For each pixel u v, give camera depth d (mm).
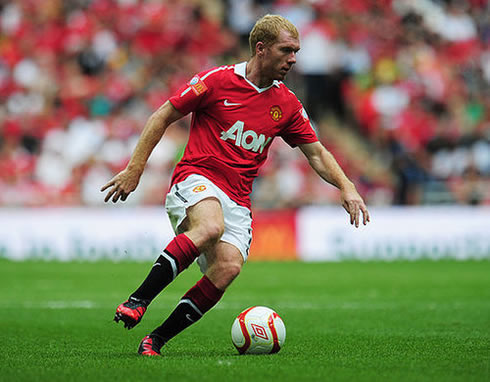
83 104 84500
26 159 78875
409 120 86500
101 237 70500
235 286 48781
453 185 78438
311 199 77562
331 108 89062
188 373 16344
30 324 29234
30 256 70625
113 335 25906
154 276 18500
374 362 18359
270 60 19797
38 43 88875
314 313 33656
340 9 92312
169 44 89375
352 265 66312
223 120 20094
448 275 56750
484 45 94812
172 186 20297
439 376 16250
